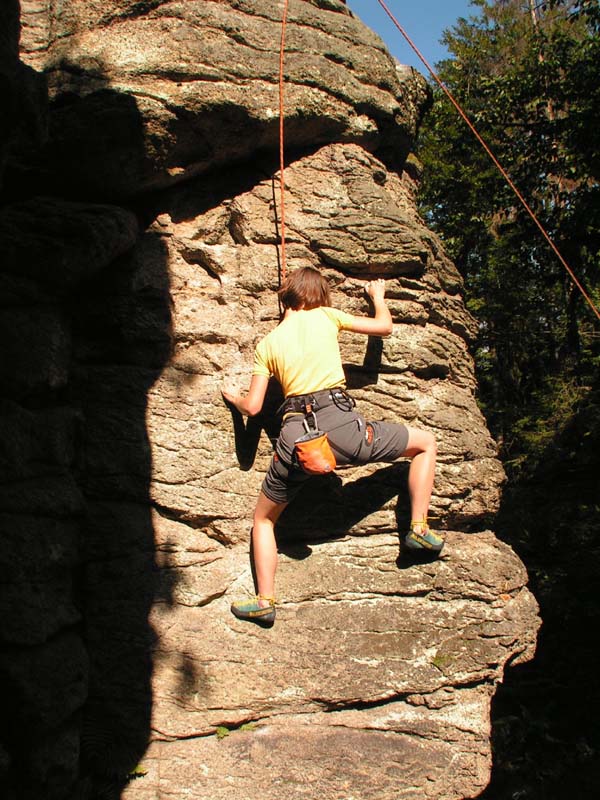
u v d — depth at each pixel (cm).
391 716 387
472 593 396
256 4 423
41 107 324
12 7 305
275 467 362
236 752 370
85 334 401
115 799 360
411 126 491
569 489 1062
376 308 398
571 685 839
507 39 1853
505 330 1902
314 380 359
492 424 1898
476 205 1628
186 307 407
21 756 330
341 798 373
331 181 427
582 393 1544
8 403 354
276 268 412
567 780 686
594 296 1446
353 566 394
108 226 379
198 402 396
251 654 375
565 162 1375
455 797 383
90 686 369
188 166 413
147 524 384
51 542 351
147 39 402
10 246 370
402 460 407
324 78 422
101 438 388
